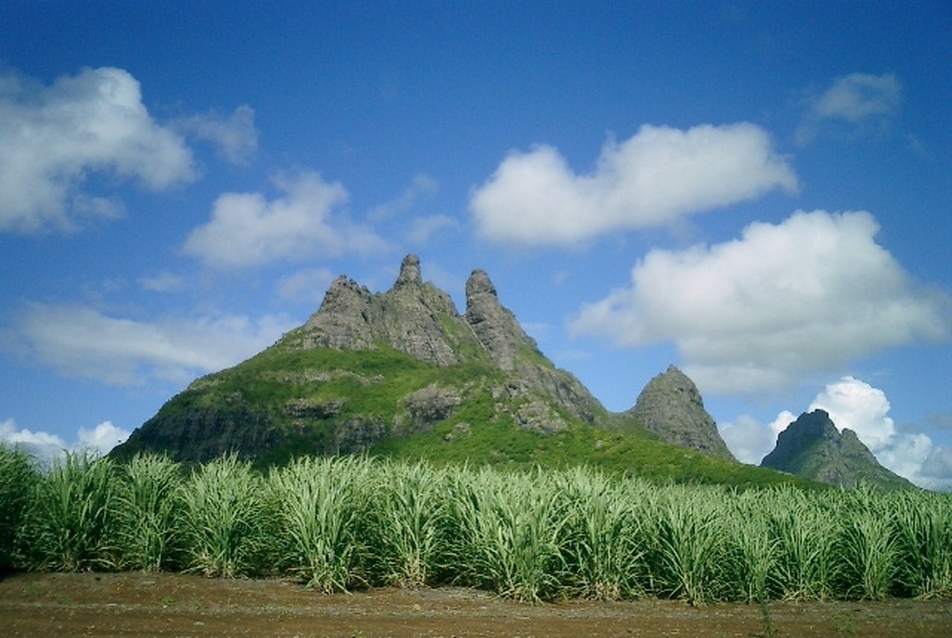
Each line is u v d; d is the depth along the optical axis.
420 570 14.49
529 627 11.48
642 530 15.26
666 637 11.34
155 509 14.73
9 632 9.81
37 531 14.10
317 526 13.74
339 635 10.24
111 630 10.07
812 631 12.31
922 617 14.05
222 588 13.26
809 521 16.61
